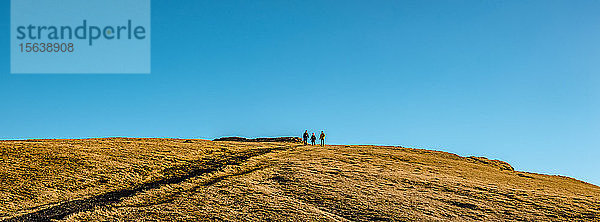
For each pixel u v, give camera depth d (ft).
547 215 79.71
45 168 101.71
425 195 89.97
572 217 79.20
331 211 77.36
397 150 161.99
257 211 75.77
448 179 106.63
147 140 161.17
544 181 119.24
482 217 77.10
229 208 76.84
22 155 112.57
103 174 99.86
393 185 97.14
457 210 80.69
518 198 90.99
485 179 111.65
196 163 117.19
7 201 78.64
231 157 127.34
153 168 108.47
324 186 93.50
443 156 155.02
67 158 112.37
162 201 80.94
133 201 79.87
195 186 91.81
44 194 83.76
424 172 115.14
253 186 91.40
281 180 97.45
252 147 152.46
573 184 120.98
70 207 76.43
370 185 96.07
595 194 103.96
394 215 75.92
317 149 153.69
